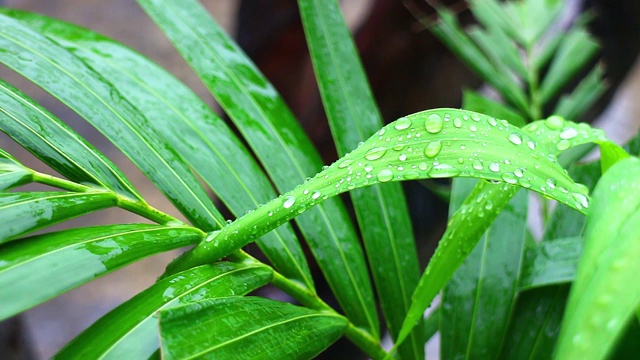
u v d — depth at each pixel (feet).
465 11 4.62
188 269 1.53
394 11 4.68
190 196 1.67
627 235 1.12
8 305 1.27
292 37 5.51
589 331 1.09
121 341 1.32
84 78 1.69
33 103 1.59
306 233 1.84
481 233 1.54
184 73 12.85
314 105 5.23
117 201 1.56
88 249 1.40
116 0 14.05
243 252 1.66
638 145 1.92
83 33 1.89
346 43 2.07
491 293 1.85
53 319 9.74
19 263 1.32
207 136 1.81
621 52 5.33
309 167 1.90
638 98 11.06
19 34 1.69
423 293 1.54
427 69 4.82
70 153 1.57
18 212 1.41
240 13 5.67
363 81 2.05
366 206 1.91
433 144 1.41
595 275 1.12
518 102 2.87
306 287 1.74
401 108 4.99
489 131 1.42
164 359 1.25
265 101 1.95
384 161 1.42
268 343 1.41
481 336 1.82
